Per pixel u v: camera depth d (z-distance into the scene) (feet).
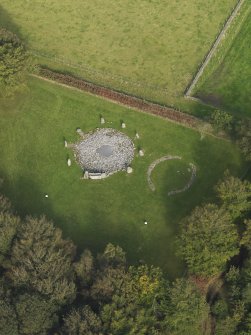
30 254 256.93
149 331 242.78
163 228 302.45
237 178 294.66
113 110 351.25
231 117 327.26
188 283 254.27
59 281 251.19
